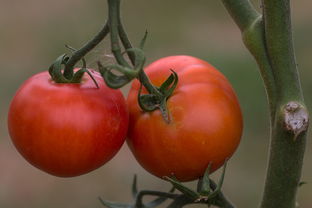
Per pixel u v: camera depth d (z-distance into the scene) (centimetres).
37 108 77
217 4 319
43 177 208
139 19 310
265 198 79
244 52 258
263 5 77
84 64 78
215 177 191
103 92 79
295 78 77
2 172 212
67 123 77
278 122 77
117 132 78
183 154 79
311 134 191
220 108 79
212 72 81
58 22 313
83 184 203
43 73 80
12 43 294
